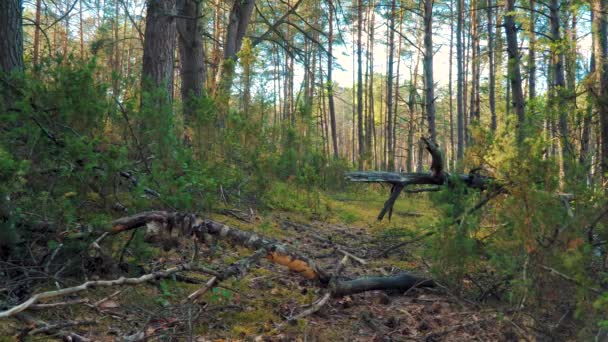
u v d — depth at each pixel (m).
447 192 3.82
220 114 7.58
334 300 3.70
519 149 3.24
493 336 3.11
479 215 3.56
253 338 2.88
